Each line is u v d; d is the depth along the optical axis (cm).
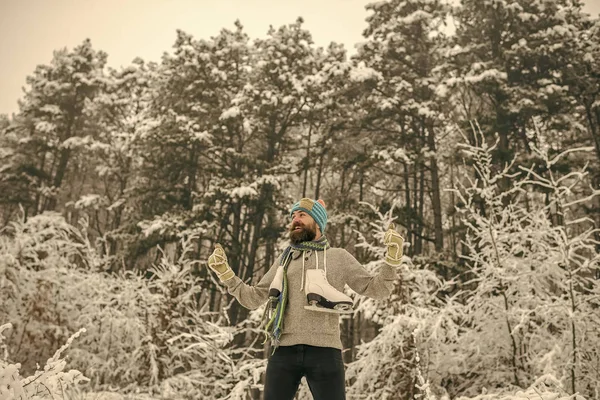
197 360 895
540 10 2300
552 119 2236
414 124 2355
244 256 2203
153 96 2892
